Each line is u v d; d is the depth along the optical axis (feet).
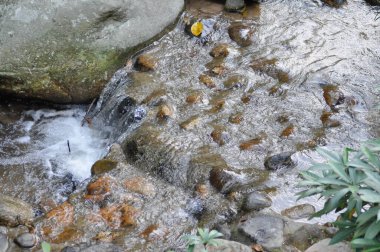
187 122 13.97
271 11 18.31
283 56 16.26
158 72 15.89
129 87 15.31
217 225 11.17
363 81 15.29
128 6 16.02
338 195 8.18
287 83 15.30
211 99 14.90
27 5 15.19
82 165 14.33
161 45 16.80
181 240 10.98
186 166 12.71
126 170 12.92
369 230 7.74
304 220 11.14
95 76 15.67
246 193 11.89
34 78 15.19
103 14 15.58
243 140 13.48
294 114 14.24
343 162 8.58
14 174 13.93
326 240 10.02
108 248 10.56
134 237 11.05
